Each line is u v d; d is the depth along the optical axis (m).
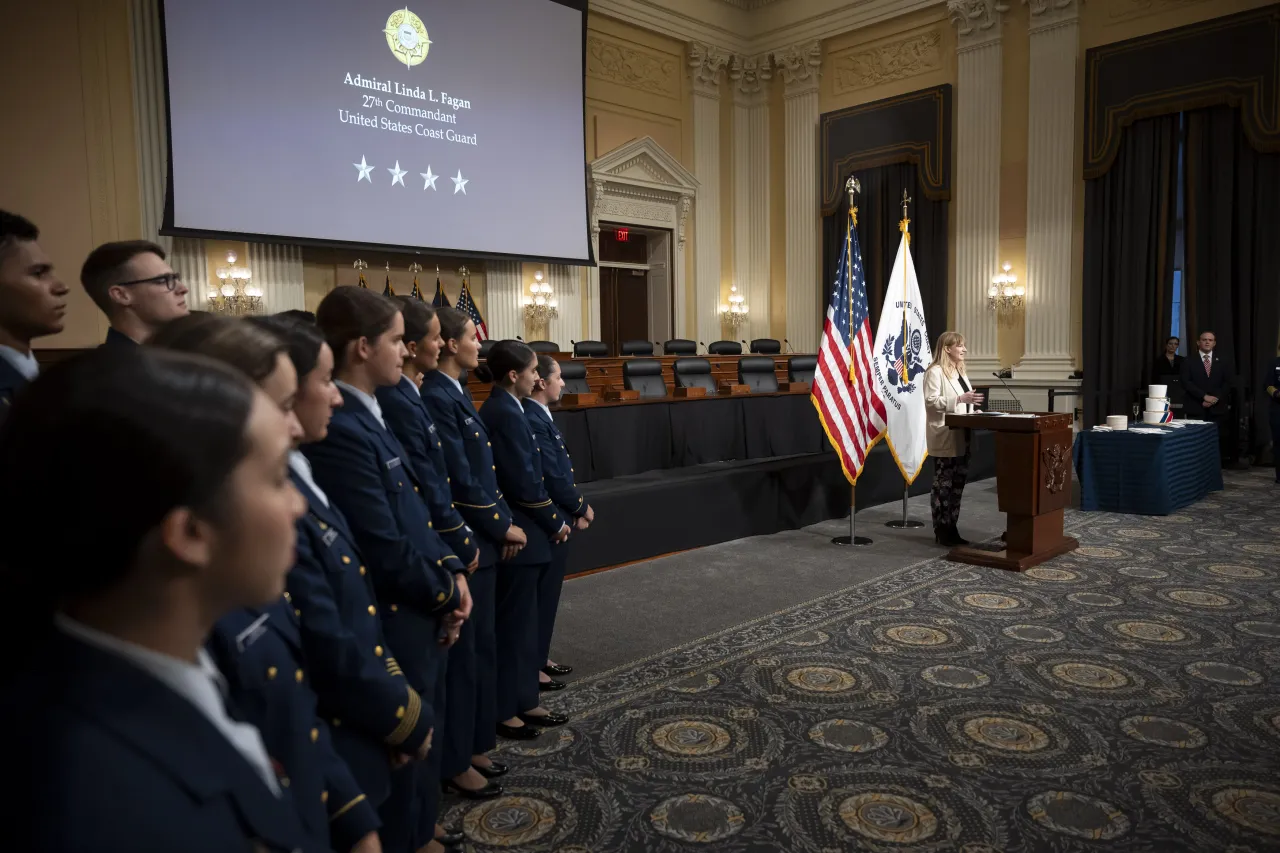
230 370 0.56
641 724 2.65
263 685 1.05
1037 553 4.58
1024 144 10.06
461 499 2.27
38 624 0.49
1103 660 3.13
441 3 9.48
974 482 7.51
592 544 4.51
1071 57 9.58
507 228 10.18
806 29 12.17
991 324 10.39
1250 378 8.55
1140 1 9.12
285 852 0.56
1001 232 10.30
